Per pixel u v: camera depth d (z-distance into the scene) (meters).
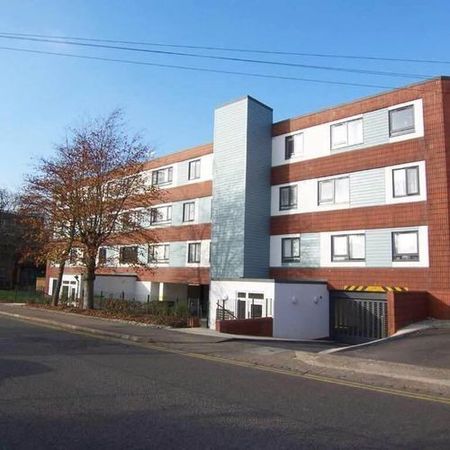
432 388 9.42
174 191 36.38
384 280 23.38
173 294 36.81
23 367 10.03
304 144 27.77
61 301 32.41
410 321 20.50
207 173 34.09
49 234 27.11
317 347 16.97
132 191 26.86
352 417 7.05
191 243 34.47
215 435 5.99
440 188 21.88
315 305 24.84
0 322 20.31
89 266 26.62
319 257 26.12
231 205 28.78
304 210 27.20
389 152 23.84
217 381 9.40
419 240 22.36
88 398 7.62
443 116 22.17
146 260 36.81
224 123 30.14
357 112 25.38
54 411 6.85
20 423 6.27
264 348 14.33
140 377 9.44
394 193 23.48
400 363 11.90
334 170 26.03
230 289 26.05
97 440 5.71
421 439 6.09
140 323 20.58
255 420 6.69
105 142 26.45
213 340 15.91
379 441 5.96
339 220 25.48
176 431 6.11
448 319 20.72
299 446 5.67
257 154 28.88
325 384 9.57
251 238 28.02
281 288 23.77
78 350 12.84
